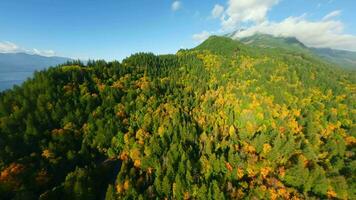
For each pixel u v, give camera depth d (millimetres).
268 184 100875
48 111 132250
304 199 93438
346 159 120438
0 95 143750
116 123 133500
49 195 87938
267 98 168125
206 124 148125
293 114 155125
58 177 105125
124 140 124625
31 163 103375
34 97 138750
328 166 111250
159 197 91062
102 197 98000
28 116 121500
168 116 143250
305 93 182125
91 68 193500
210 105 169250
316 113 160375
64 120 129000
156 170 101938
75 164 111688
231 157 108375
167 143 119938
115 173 112125
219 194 85938
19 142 113000
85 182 94750
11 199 88125
